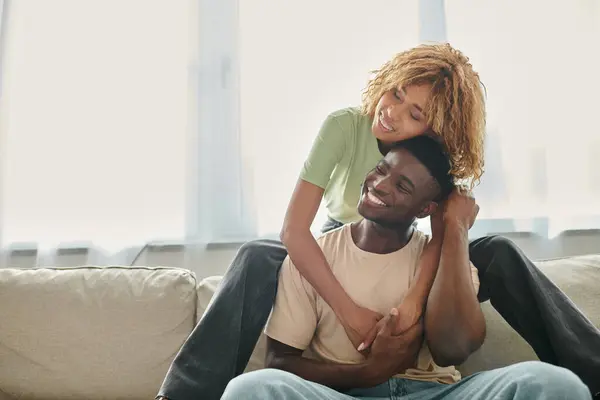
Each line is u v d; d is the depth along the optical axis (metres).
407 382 1.34
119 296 1.69
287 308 1.40
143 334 1.66
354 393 1.35
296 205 1.47
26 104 2.04
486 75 2.04
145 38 2.08
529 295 1.34
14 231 2.01
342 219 1.52
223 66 2.09
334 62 2.06
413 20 2.06
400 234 1.44
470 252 1.42
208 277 1.92
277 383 1.07
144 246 2.02
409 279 1.41
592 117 2.04
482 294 1.41
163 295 1.69
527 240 2.01
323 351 1.39
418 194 1.44
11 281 1.71
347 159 1.50
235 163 2.06
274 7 2.09
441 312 1.37
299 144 2.04
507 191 2.01
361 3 2.07
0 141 2.01
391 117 1.48
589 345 1.28
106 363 1.64
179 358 1.35
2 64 2.04
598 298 1.62
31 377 1.63
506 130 2.03
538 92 2.04
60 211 2.02
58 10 2.08
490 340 1.55
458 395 1.20
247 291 1.40
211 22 2.11
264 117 2.05
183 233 2.04
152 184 2.04
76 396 1.63
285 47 2.07
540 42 2.05
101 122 2.05
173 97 2.07
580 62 2.05
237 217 2.04
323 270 1.41
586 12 2.07
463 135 1.48
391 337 1.36
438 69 1.49
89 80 2.06
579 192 2.01
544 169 2.01
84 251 2.02
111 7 2.08
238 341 1.37
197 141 2.06
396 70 1.51
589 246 2.02
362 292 1.40
